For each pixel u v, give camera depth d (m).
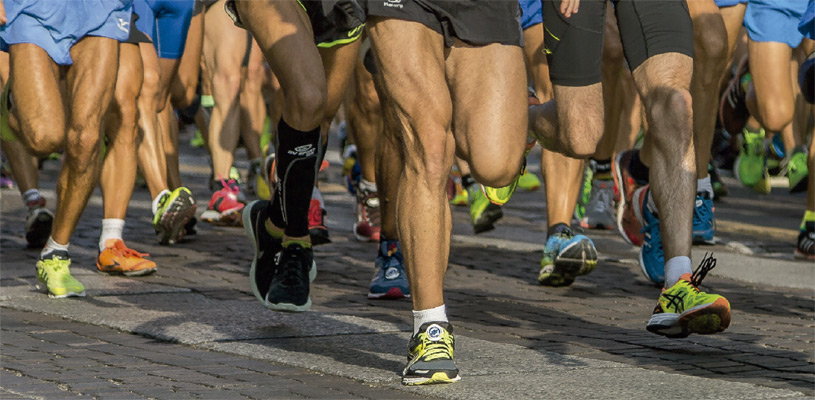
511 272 19.02
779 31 21.52
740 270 19.34
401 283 16.22
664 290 12.62
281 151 12.83
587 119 13.50
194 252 20.92
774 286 17.91
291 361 11.98
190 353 12.53
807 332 13.92
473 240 22.98
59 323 14.36
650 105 12.67
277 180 13.06
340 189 34.19
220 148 24.86
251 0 12.14
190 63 23.36
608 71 21.03
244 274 18.41
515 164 11.45
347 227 25.09
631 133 25.52
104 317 14.54
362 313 15.02
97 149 15.59
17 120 15.40
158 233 21.69
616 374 11.30
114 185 18.19
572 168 17.36
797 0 21.31
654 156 12.73
